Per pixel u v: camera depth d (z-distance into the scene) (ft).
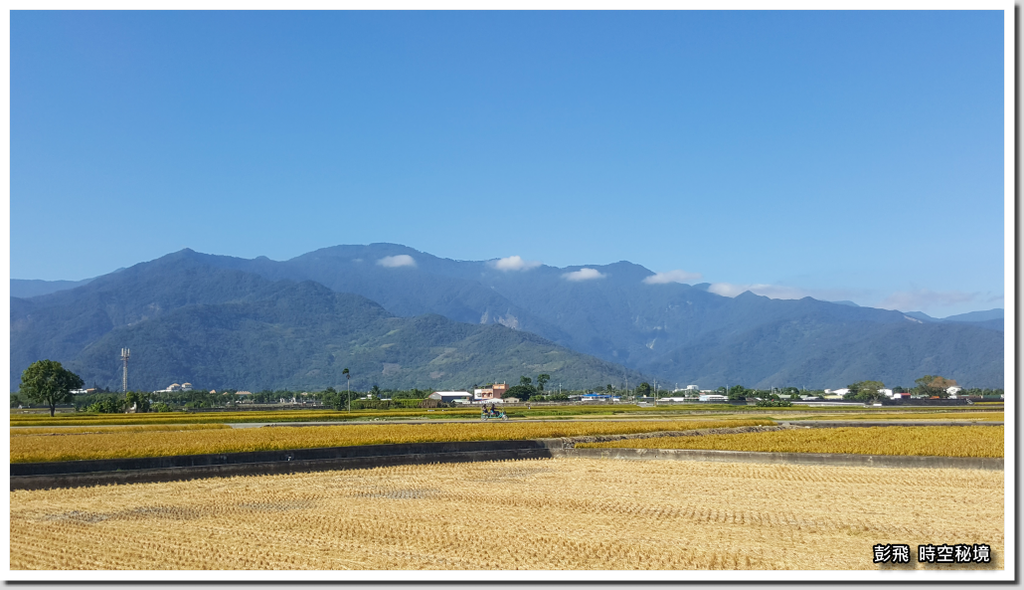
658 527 78.59
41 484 108.47
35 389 354.74
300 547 69.67
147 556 66.59
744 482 110.93
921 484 106.63
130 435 174.40
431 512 87.81
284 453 134.82
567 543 70.64
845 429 185.88
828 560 64.03
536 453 149.07
